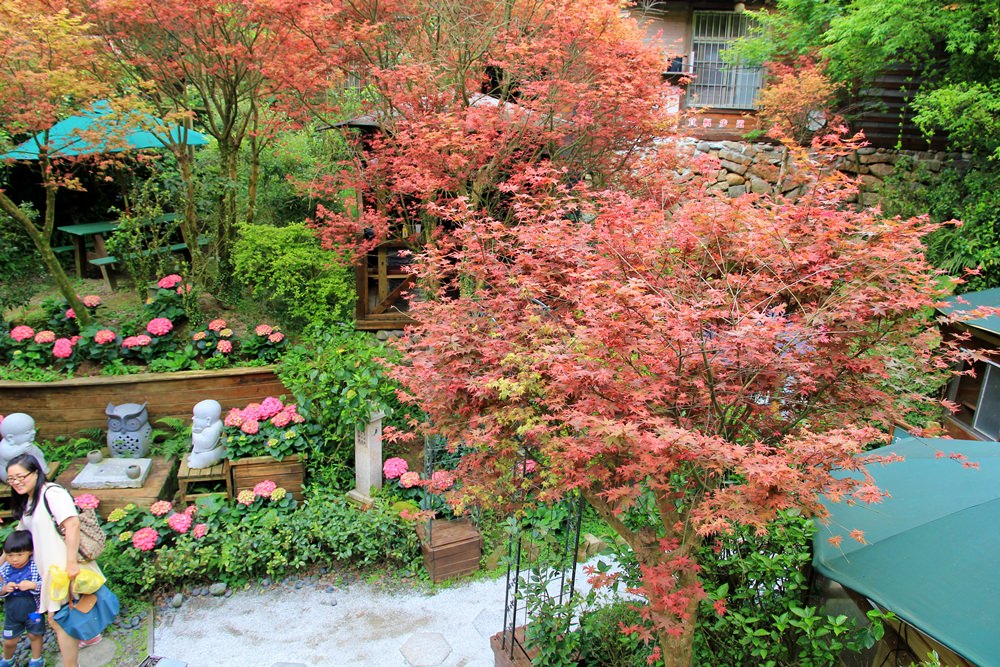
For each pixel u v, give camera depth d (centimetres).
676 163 627
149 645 455
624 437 243
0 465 541
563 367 271
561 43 585
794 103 900
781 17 932
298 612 497
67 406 614
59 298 717
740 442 291
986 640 242
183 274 703
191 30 646
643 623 338
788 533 359
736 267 324
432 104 596
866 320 281
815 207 318
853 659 397
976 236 787
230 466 576
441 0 600
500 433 326
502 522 496
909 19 753
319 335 655
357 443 586
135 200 779
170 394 637
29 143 682
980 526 291
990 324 600
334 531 533
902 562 290
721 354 264
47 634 459
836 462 244
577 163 650
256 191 898
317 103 710
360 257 746
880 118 952
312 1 585
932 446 384
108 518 534
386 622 488
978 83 754
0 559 452
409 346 413
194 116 793
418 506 576
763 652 318
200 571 511
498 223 407
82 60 600
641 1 851
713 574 364
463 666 445
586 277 303
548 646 358
